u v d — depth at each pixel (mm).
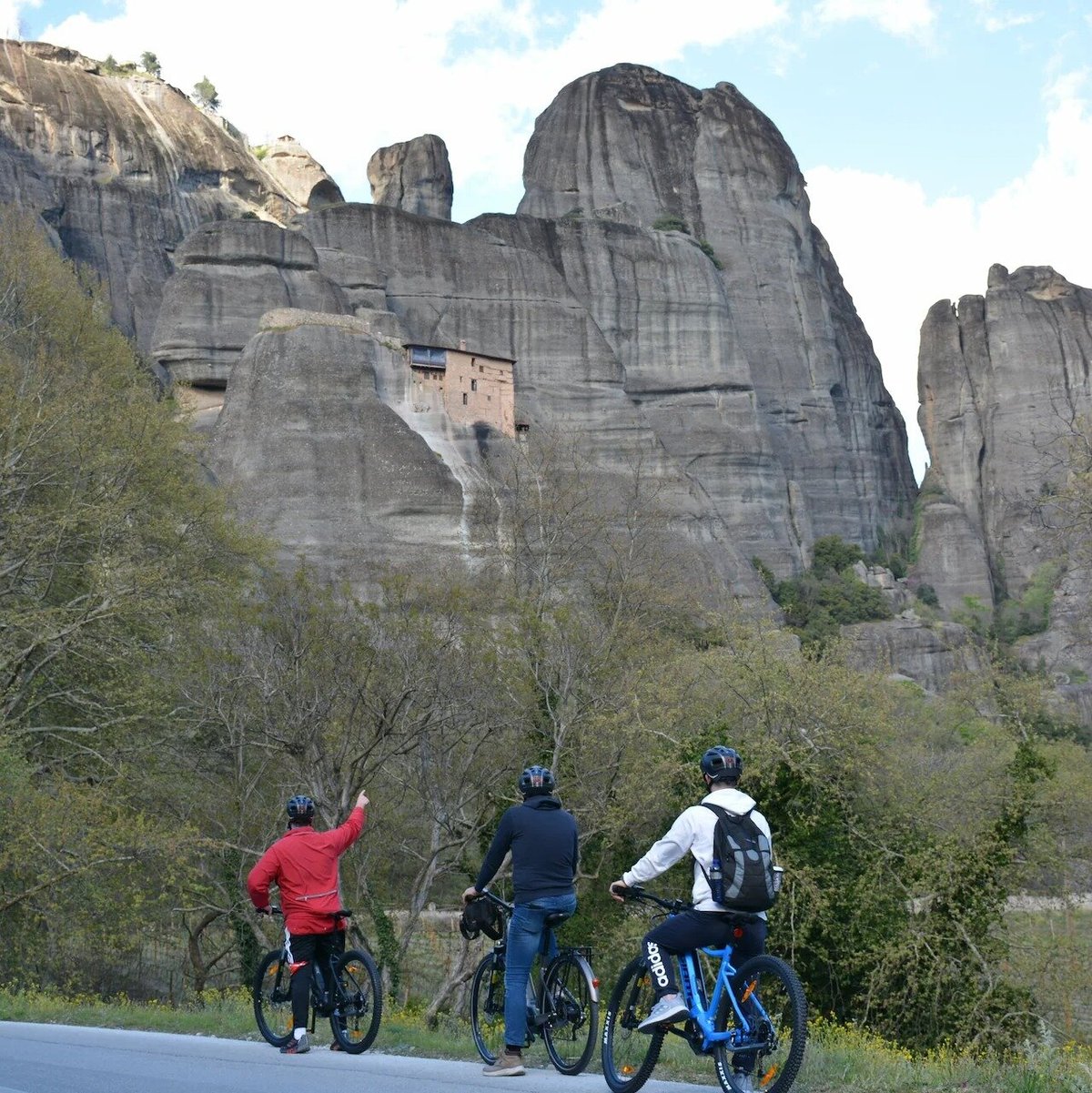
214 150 156500
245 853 31094
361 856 33062
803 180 167625
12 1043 10289
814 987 25812
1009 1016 24672
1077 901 29672
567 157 160625
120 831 24484
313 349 89875
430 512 86875
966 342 166750
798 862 25500
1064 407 161375
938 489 164000
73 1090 7812
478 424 97438
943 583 153750
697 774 27359
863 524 156375
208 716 31906
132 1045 10234
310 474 87000
